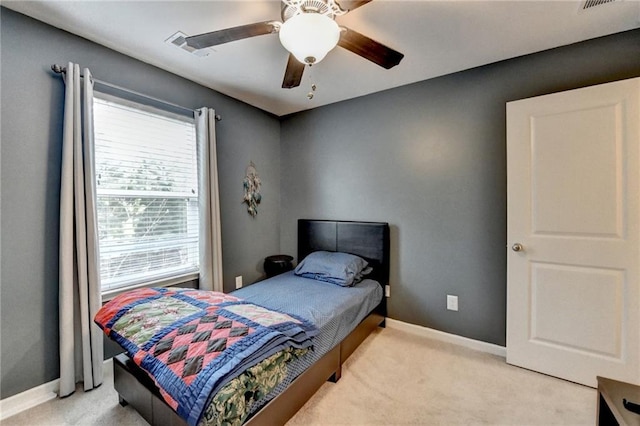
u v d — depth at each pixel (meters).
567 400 1.75
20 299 1.69
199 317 1.46
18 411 1.64
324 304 2.04
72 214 1.81
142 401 1.44
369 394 1.81
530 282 2.07
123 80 2.12
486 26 1.80
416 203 2.67
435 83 2.54
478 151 2.37
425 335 2.64
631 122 1.73
